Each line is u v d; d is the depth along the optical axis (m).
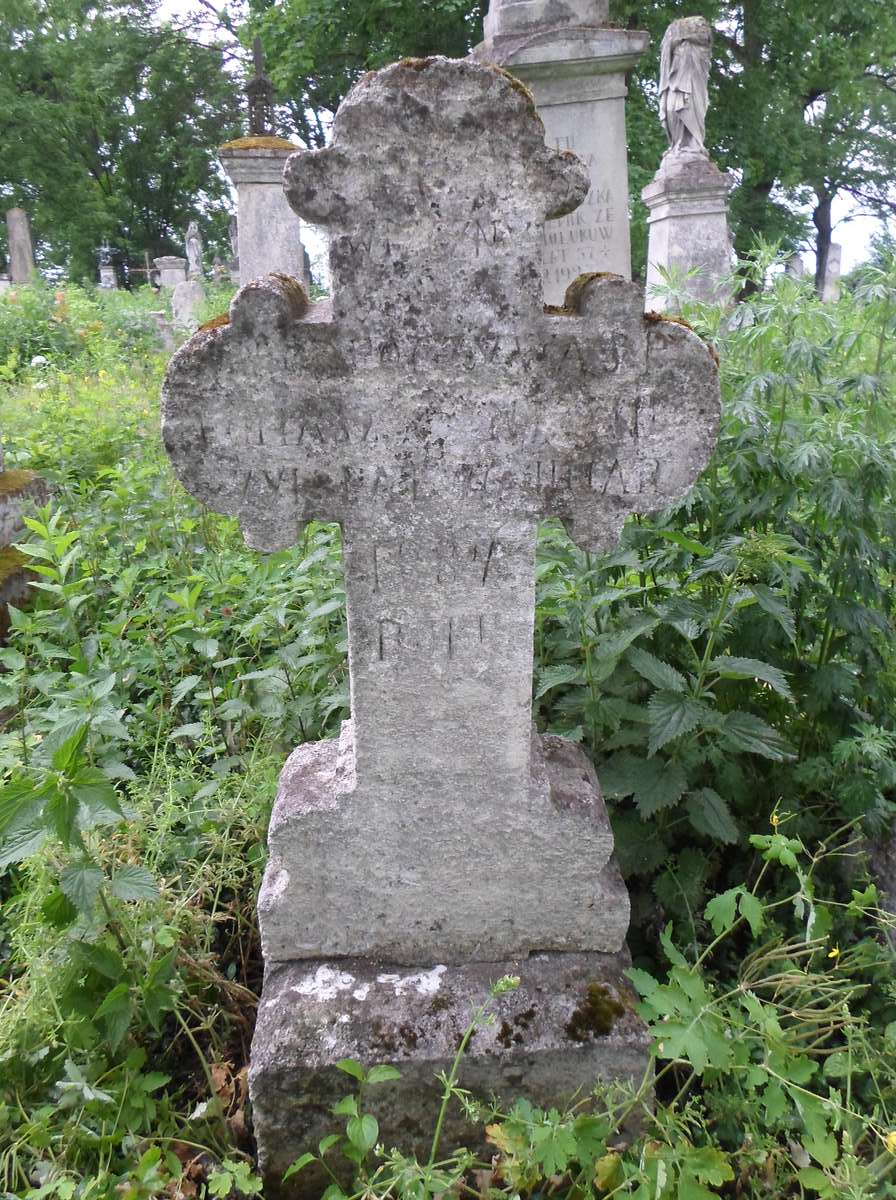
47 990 2.20
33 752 2.60
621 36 5.99
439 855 2.25
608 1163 1.87
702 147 10.59
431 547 2.09
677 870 2.59
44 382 8.66
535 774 2.29
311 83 21.31
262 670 3.27
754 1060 2.15
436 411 2.01
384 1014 2.14
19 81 31.62
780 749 2.57
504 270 1.91
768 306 3.04
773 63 19.28
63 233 31.62
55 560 3.59
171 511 4.79
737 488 2.94
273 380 1.98
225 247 36.50
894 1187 1.85
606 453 2.06
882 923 2.27
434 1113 2.11
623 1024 2.13
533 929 2.31
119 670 3.49
